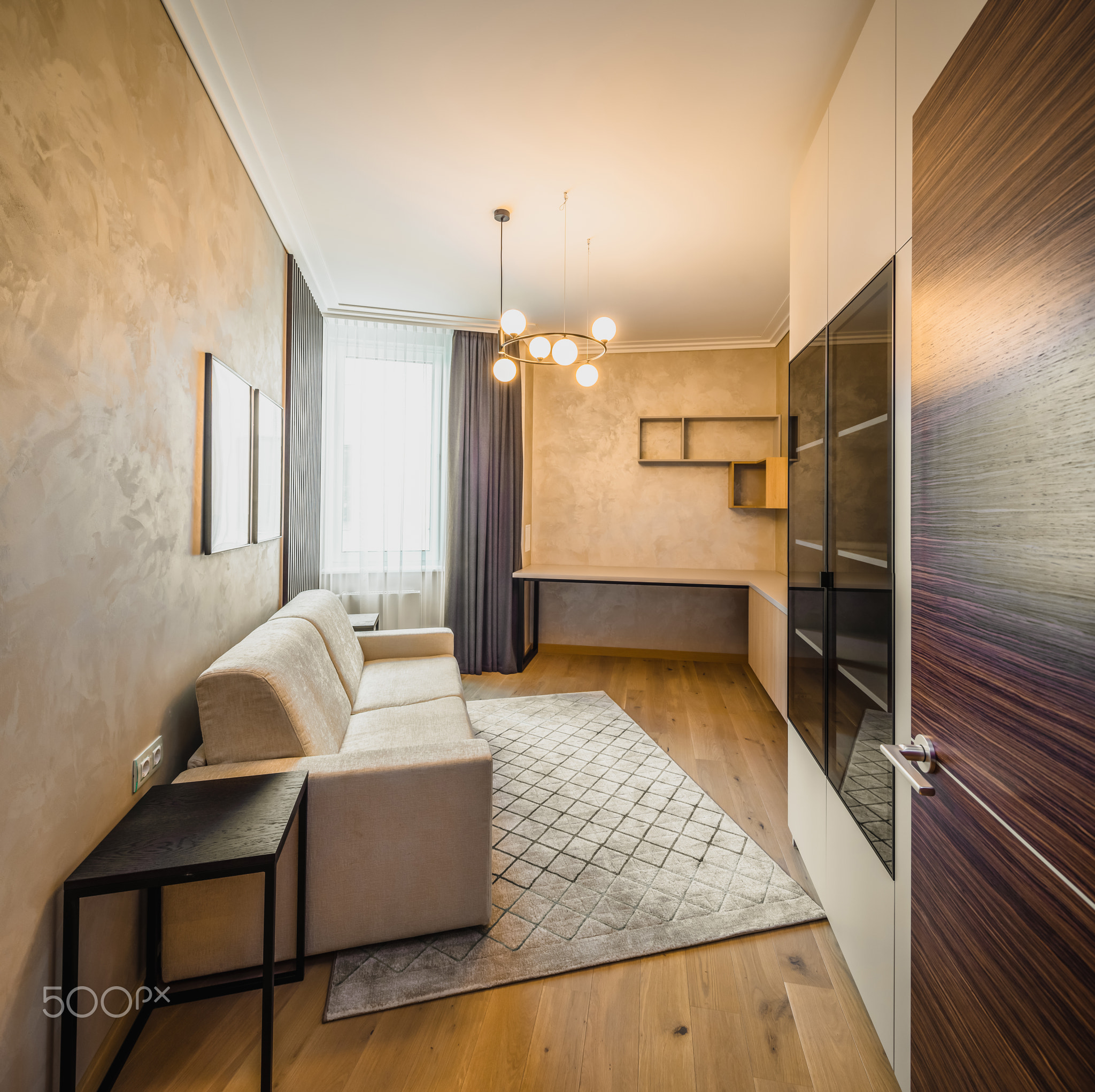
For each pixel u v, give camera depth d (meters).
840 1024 1.39
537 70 1.90
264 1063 1.18
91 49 1.23
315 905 1.54
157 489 1.56
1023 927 0.72
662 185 2.55
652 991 1.49
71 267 1.15
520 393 4.58
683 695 3.96
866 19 1.66
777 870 1.99
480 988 1.49
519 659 4.53
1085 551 0.61
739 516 4.77
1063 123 0.63
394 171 2.46
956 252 0.90
